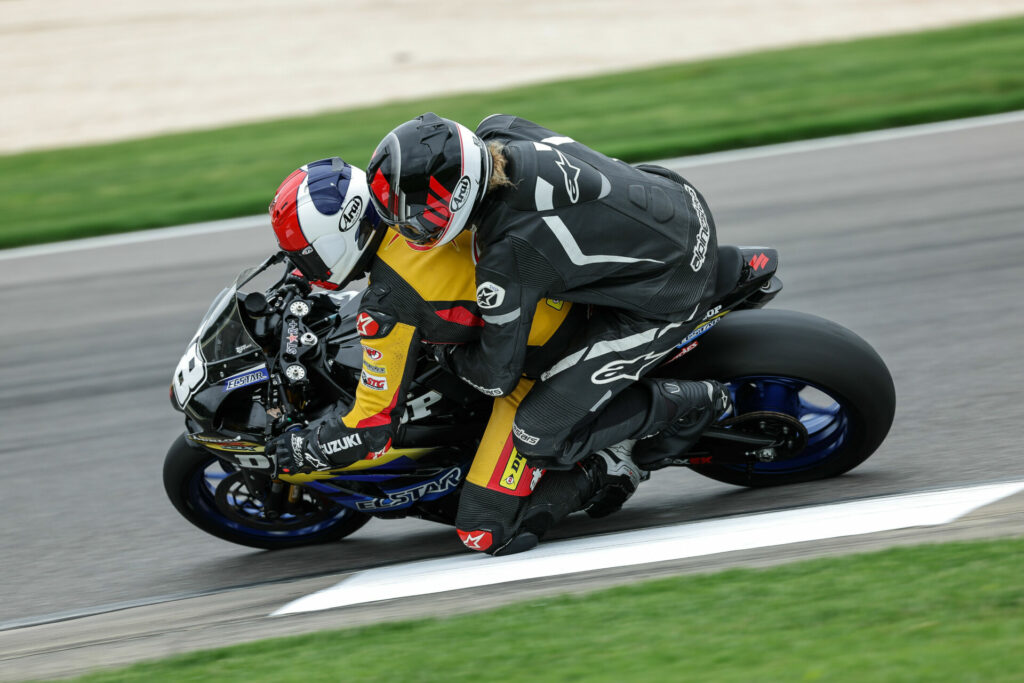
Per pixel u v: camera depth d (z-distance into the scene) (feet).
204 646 38.47
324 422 43.47
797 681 28.02
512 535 45.34
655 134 115.65
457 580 42.91
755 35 172.86
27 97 167.94
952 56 136.36
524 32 186.39
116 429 65.67
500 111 130.21
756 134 112.27
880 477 50.44
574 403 42.70
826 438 50.49
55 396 70.85
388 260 40.52
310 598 43.21
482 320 40.60
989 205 88.43
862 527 41.57
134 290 87.40
